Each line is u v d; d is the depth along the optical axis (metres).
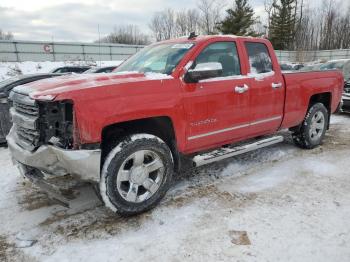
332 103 5.87
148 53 4.38
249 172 4.60
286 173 4.53
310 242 2.88
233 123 4.18
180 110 3.57
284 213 3.40
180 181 4.31
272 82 4.60
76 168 2.93
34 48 35.72
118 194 3.21
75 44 37.81
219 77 4.01
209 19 52.34
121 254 2.79
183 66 3.67
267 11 53.47
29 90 3.16
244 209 3.51
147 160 3.49
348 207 3.50
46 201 3.81
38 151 3.02
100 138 3.00
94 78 3.27
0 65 28.61
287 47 51.66
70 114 2.94
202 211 3.49
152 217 3.39
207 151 4.22
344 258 2.66
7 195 3.99
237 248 2.83
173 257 2.74
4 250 2.88
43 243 2.97
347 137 6.52
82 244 2.95
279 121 4.88
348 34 55.19
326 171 4.58
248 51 4.43
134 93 3.21
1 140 6.35
